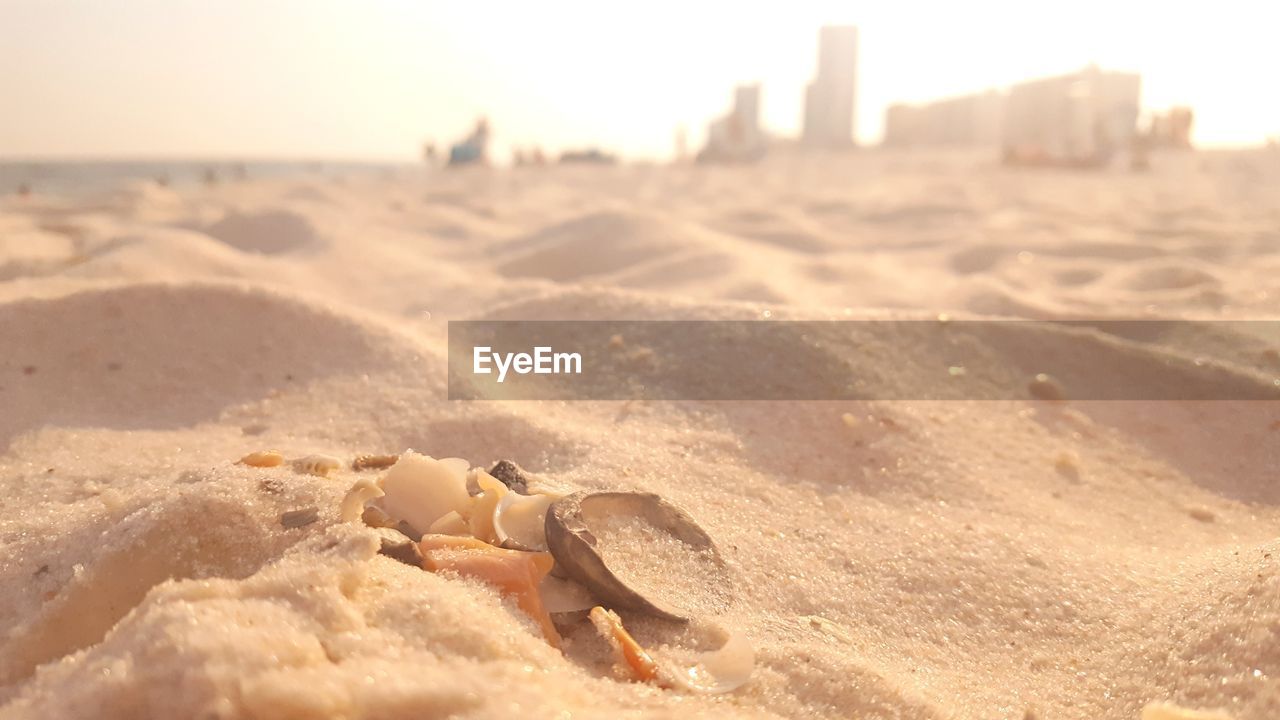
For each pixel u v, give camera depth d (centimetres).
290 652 13
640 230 66
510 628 15
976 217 87
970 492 26
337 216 76
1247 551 21
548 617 16
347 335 34
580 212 92
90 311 33
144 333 32
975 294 48
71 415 28
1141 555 23
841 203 100
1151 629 19
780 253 63
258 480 19
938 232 77
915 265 62
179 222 73
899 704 16
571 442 27
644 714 13
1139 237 70
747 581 20
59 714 12
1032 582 21
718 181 152
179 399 30
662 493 23
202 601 14
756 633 18
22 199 98
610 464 25
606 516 20
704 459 26
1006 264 60
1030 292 51
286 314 34
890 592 20
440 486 19
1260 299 46
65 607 17
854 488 26
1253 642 17
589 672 15
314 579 14
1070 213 89
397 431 28
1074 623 20
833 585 20
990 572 21
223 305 34
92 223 68
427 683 13
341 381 31
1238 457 30
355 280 53
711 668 16
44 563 18
